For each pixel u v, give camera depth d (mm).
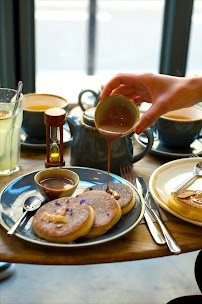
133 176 823
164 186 765
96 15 4031
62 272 1383
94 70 3678
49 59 3721
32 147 910
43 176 721
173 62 1348
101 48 4020
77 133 826
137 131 697
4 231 642
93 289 1314
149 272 1403
